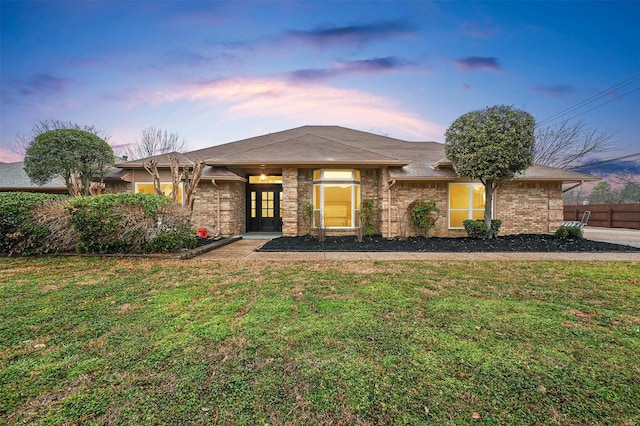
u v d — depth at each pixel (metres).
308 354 2.76
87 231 7.74
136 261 7.13
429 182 11.99
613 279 5.50
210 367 2.53
